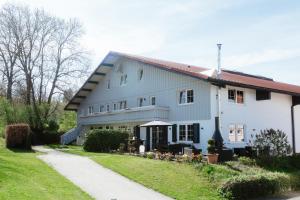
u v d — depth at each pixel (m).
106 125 38.47
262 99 27.94
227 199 14.34
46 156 23.83
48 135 42.25
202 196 14.40
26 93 45.41
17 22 43.91
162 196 14.13
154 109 28.61
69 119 53.41
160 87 30.28
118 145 28.66
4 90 45.28
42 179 14.57
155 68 31.14
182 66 32.41
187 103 27.36
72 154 26.55
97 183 15.64
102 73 39.41
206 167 17.83
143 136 31.55
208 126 25.34
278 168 22.14
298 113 32.12
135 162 19.88
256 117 28.03
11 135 28.05
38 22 45.31
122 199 13.31
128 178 16.83
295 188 17.81
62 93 47.47
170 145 24.94
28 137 28.55
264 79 37.78
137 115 30.81
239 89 27.23
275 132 25.23
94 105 41.81
